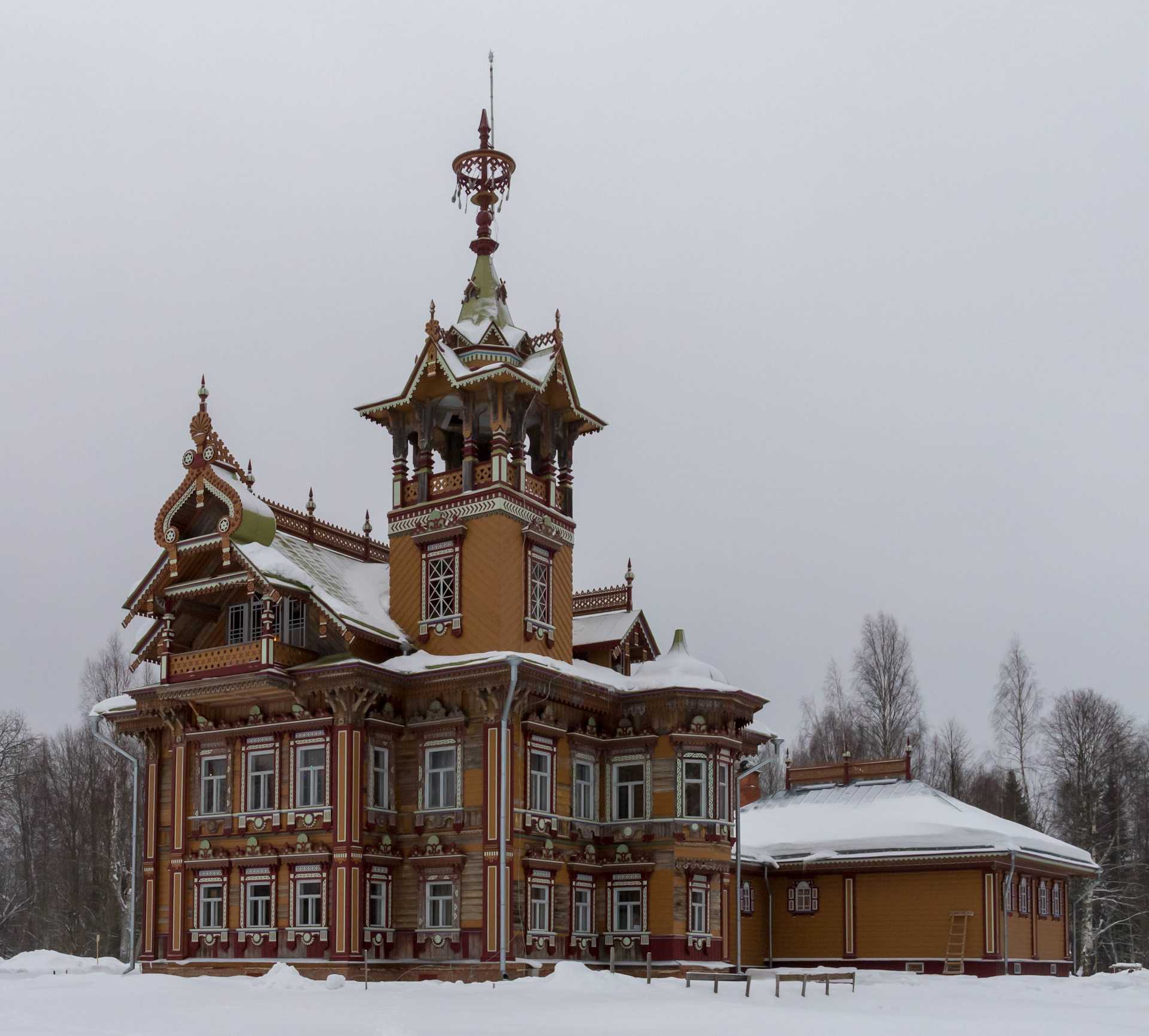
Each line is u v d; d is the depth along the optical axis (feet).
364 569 171.53
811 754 325.42
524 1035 84.12
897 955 183.21
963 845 181.88
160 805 164.04
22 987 131.03
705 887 161.89
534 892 150.82
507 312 173.17
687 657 169.99
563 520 167.32
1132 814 319.06
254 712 154.51
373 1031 86.38
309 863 146.61
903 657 286.46
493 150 177.99
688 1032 86.48
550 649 161.58
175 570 155.33
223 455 156.66
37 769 291.58
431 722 150.82
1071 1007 124.98
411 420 166.71
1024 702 294.46
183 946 154.61
